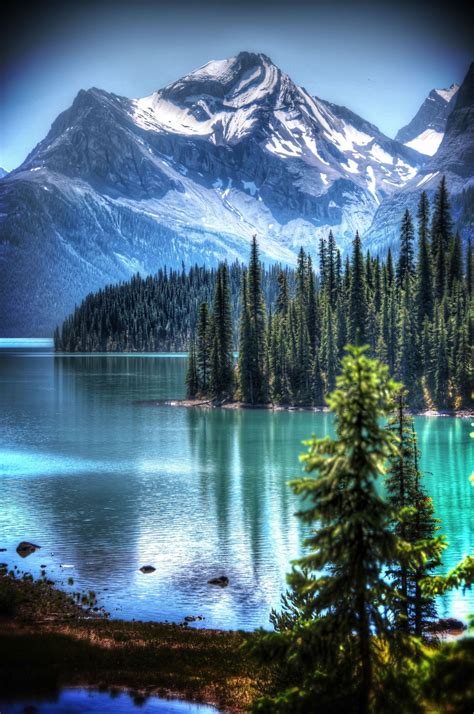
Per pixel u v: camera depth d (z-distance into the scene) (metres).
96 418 131.00
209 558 51.19
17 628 34.62
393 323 145.88
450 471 80.62
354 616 17.08
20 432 114.25
